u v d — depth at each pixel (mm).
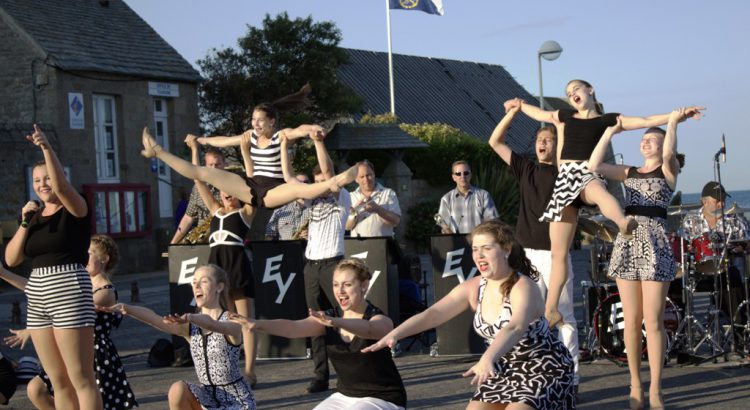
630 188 7309
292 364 9812
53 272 6117
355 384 5242
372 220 9945
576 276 18453
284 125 26281
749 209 9406
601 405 7449
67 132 22000
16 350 11164
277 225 11219
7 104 22281
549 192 7484
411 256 11211
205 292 6188
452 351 9602
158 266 24078
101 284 6828
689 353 9141
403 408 5215
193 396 5879
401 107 37031
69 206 6121
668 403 7422
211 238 8609
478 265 4836
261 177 7621
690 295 9148
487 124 40469
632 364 7246
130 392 6859
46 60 21797
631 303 7207
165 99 24875
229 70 27500
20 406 7848
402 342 11008
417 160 28406
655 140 7242
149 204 23844
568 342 7508
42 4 23594
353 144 26688
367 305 5398
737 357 9219
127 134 23531
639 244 7152
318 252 8414
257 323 5215
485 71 47406
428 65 42750
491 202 9805
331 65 28203
